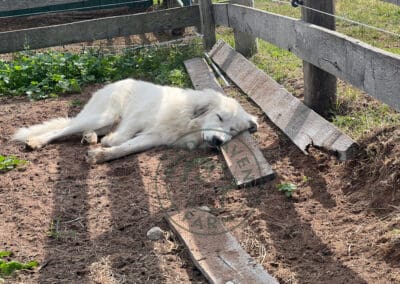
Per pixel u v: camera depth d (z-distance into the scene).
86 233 1.98
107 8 5.52
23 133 2.86
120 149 2.59
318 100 2.63
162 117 2.69
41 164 2.58
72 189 2.31
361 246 1.75
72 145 2.80
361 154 2.15
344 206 1.99
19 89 3.58
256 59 3.66
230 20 3.73
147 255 1.83
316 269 1.68
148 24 4.12
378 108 2.55
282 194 2.12
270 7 4.83
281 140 2.58
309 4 2.53
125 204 2.16
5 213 2.14
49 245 1.91
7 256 1.84
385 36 3.61
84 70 3.75
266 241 1.84
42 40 4.03
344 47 2.17
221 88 3.27
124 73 3.79
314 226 1.90
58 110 3.28
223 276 1.65
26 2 5.26
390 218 1.84
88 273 1.74
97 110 2.88
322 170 2.23
